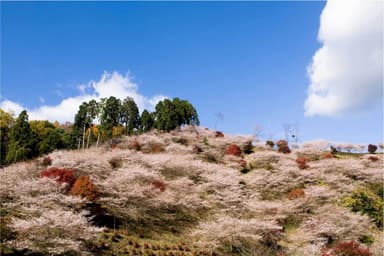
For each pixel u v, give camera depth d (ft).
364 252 59.06
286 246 67.67
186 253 59.93
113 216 68.80
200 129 165.17
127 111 162.40
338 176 101.14
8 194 65.31
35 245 49.39
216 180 87.15
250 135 157.99
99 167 81.76
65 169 72.95
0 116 149.89
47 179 65.10
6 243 49.49
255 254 60.18
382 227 78.18
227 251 63.57
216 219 74.33
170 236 66.85
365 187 101.50
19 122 121.08
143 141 129.49
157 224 71.15
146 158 94.99
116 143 134.21
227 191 82.28
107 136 148.56
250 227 63.67
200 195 84.64
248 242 64.69
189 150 123.03
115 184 70.74
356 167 109.29
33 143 119.14
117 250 56.24
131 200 69.10
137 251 56.95
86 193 65.67
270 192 94.27
